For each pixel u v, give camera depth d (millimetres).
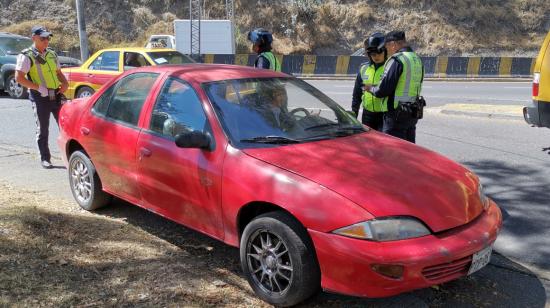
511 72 23734
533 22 32594
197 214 4070
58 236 4445
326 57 24172
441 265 3217
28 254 4027
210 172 3857
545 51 7848
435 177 3676
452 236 3311
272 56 6746
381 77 5555
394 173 3605
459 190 3617
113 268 3953
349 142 4113
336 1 33781
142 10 32500
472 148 8367
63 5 32625
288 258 3469
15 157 7652
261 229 3553
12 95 13953
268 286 3607
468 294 3814
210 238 4684
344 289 3236
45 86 6836
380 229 3164
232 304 3549
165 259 4199
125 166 4684
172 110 4375
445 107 12727
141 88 4793
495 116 11430
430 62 23797
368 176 3508
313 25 32281
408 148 4195
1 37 14539
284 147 3865
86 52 18719
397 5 33062
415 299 3711
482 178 6688
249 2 33125
